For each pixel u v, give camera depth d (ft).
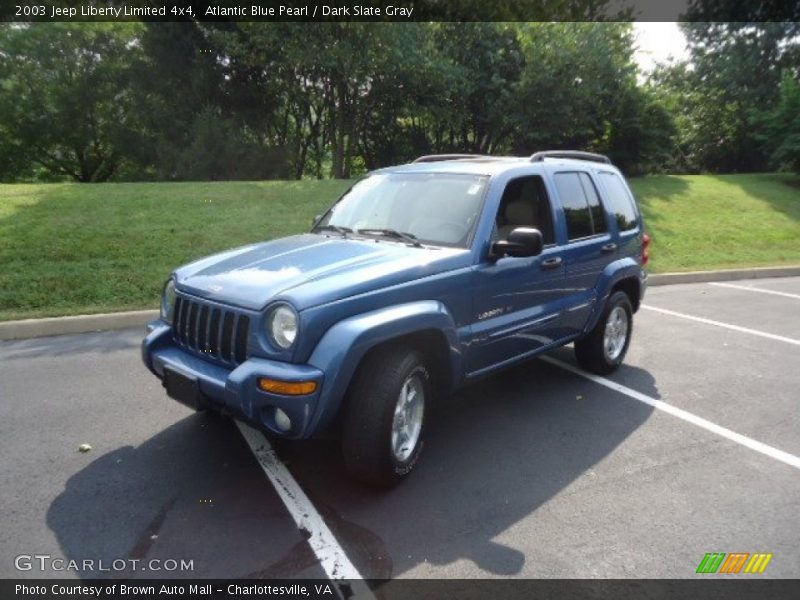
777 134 69.72
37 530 10.39
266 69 64.69
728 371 19.95
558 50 60.23
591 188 17.81
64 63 77.77
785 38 84.64
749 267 40.91
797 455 13.89
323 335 10.62
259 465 12.73
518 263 14.32
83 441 13.70
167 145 66.64
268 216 36.24
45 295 24.43
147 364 12.74
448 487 12.09
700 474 12.90
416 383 12.07
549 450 13.85
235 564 9.64
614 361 19.06
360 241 13.96
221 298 11.51
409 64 57.88
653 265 39.63
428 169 15.70
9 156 84.58
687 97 89.51
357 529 10.60
